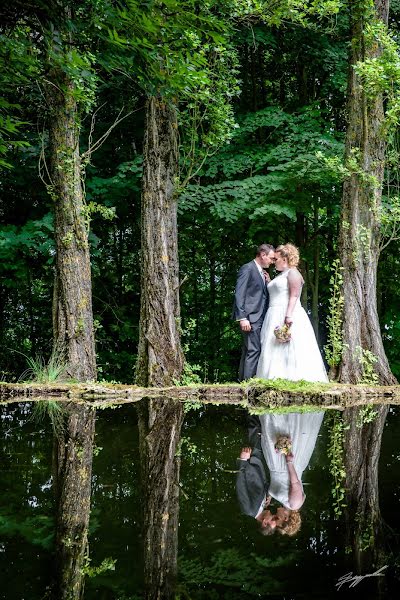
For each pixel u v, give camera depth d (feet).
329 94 44.06
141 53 12.96
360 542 7.75
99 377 39.04
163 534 7.95
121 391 24.97
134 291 43.60
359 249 28.37
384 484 10.95
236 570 6.70
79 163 28.25
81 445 14.25
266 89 45.73
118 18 12.10
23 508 9.12
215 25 12.80
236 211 33.60
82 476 11.20
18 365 42.52
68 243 27.45
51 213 33.45
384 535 8.08
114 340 41.93
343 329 28.19
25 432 15.92
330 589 6.23
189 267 45.50
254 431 16.42
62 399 23.56
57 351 27.32
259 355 26.58
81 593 6.08
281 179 34.04
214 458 12.95
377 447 14.44
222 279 45.96
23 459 12.62
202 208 36.47
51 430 16.29
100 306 42.37
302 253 41.04
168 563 6.93
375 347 28.32
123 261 44.21
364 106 28.55
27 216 40.45
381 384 27.94
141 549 7.37
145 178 28.30
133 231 43.34
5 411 19.84
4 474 11.25
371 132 28.81
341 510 9.21
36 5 12.51
